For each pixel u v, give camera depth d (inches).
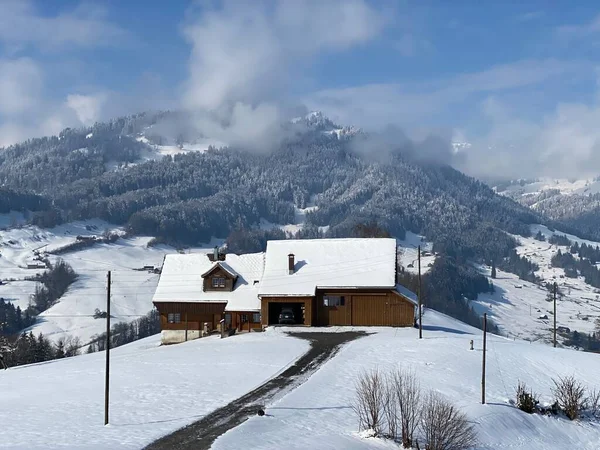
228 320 2930.6
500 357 2249.0
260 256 3134.8
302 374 1902.1
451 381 1884.8
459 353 2233.0
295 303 2901.1
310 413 1478.8
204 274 2999.5
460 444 1323.8
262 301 2839.6
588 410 1841.8
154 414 1475.1
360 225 5049.2
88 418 1440.7
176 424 1385.3
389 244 3002.0
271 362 2079.2
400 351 2230.6
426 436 1306.6
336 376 1861.5
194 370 2000.5
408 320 2797.7
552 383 2032.5
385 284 2802.7
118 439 1264.8
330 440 1284.4
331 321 2834.6
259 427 1343.5
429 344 2363.4
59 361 2701.8
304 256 2994.6
